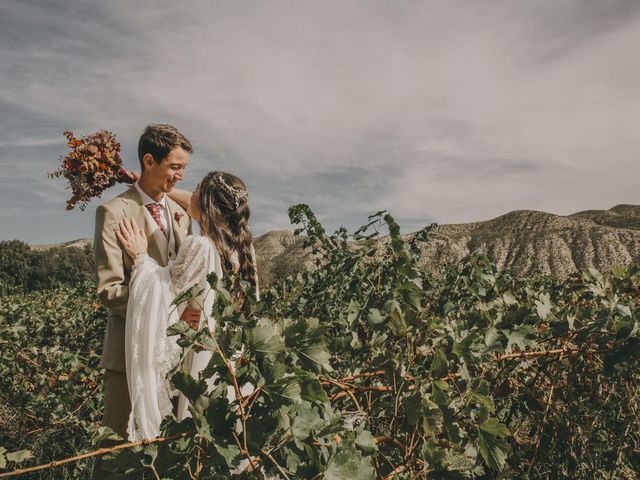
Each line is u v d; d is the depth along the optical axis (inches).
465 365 70.6
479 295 104.5
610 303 86.1
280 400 52.2
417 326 75.4
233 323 55.6
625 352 79.3
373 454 56.8
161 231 92.2
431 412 60.7
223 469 51.1
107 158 97.4
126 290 81.7
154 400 74.7
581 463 91.8
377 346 84.4
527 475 83.0
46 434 145.9
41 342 200.2
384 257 109.6
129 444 50.6
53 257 2215.8
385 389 72.8
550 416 93.9
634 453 91.6
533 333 86.3
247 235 85.7
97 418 151.9
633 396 89.7
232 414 51.0
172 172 91.3
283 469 51.1
